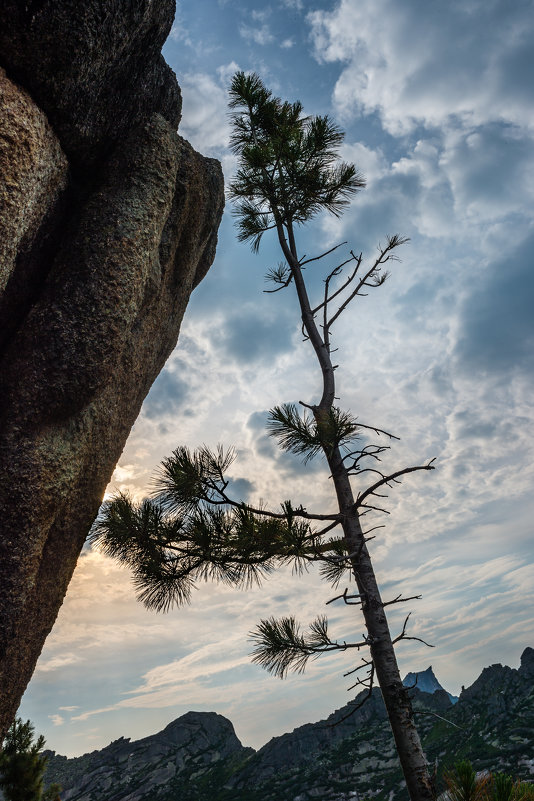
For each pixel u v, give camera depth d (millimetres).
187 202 6645
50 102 4719
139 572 6008
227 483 5730
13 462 4590
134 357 6297
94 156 5508
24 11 4164
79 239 5160
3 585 4477
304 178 7953
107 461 5930
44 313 4895
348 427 6113
